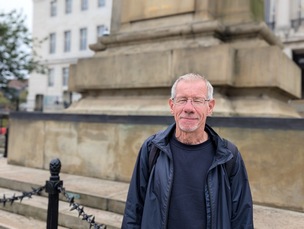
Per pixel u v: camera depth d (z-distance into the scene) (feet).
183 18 19.77
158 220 6.48
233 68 17.21
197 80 6.68
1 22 69.92
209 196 6.32
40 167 19.66
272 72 16.56
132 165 16.19
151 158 6.91
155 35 19.88
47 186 9.58
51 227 9.48
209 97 6.76
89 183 16.07
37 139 19.94
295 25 99.55
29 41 74.59
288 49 99.04
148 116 15.85
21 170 19.20
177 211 6.36
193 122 6.50
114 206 13.21
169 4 20.25
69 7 148.05
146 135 15.84
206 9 19.21
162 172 6.59
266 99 16.99
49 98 123.34
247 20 19.39
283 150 12.75
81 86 21.36
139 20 21.48
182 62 17.74
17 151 20.99
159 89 18.83
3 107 117.70
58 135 19.02
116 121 16.87
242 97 17.63
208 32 18.37
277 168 12.84
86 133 17.92
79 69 21.54
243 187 6.71
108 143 17.08
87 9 143.02
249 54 17.13
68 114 18.70
